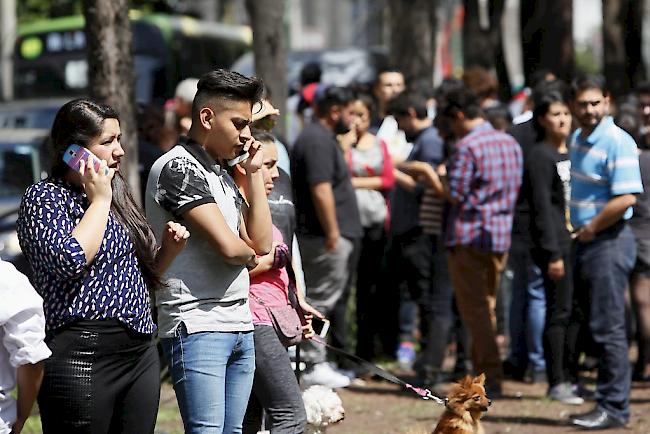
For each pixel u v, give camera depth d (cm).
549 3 2516
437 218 1421
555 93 1359
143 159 1453
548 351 1346
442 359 1416
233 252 747
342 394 1403
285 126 1772
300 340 881
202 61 3212
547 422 1245
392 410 1315
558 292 1325
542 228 1299
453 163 1337
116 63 1312
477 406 930
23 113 2672
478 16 2672
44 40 3116
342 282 1396
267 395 845
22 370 655
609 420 1199
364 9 5775
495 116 1521
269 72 1756
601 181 1183
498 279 1365
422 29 2455
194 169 754
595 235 1177
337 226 1375
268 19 1741
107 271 700
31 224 691
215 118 762
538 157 1293
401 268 1540
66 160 697
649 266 1402
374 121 1748
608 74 2673
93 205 692
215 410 762
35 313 645
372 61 3184
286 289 877
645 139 1413
